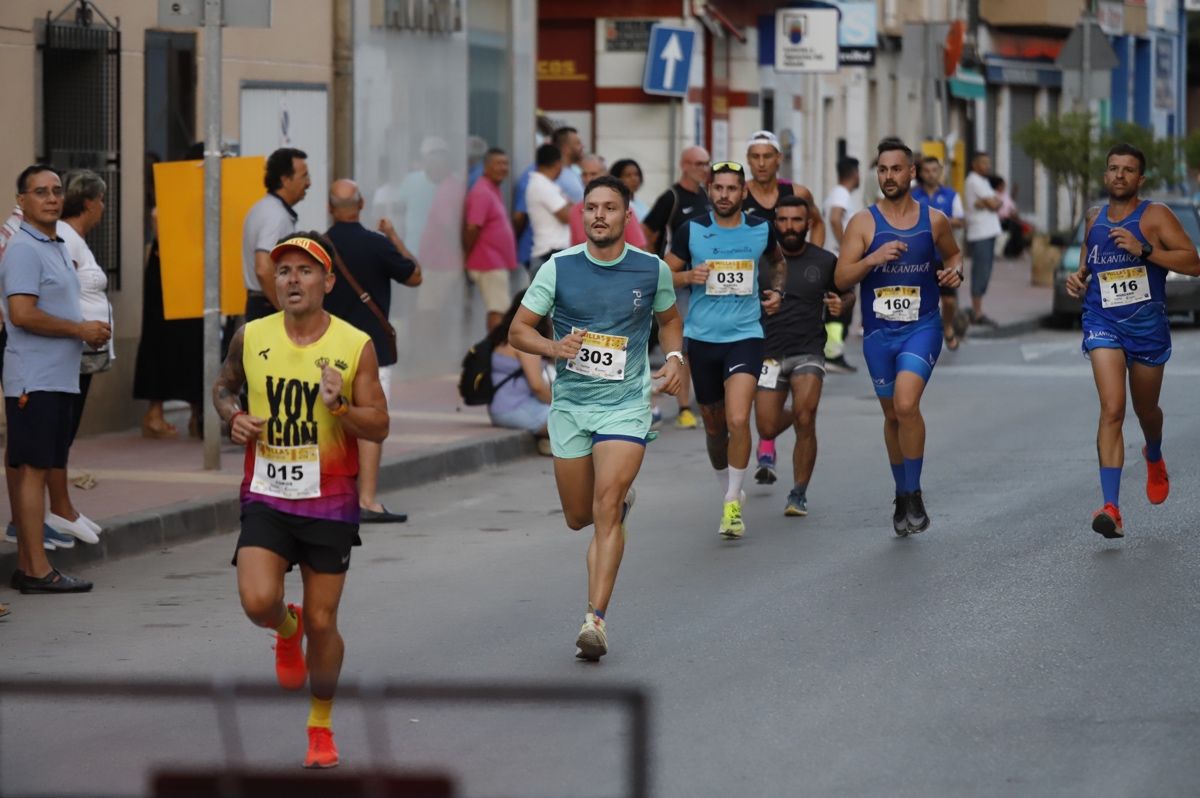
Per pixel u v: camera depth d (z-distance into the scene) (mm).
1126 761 19188
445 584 30250
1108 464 31453
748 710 21562
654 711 21625
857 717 21141
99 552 32812
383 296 37219
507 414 47219
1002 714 21109
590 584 24500
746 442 33125
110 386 46625
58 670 24609
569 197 64062
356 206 37000
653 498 38844
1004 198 135750
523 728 20953
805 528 34406
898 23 126312
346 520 19625
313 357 19422
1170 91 191375
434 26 61500
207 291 39781
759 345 33438
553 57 89000
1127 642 24391
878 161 32438
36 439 29781
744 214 33844
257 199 40469
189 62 49375
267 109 52562
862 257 32656
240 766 14266
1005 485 38531
